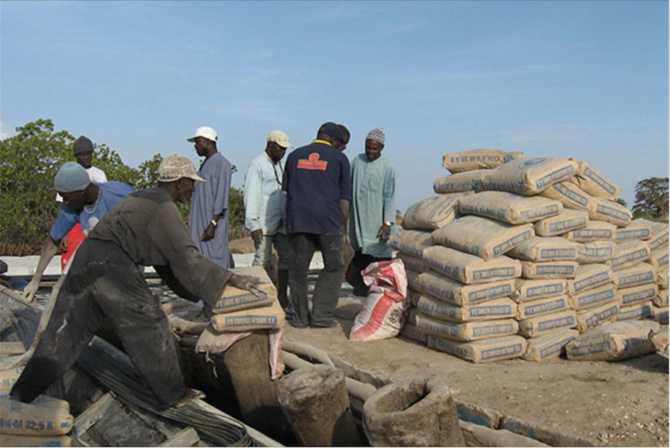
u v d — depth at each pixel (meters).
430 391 3.10
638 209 23.86
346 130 6.96
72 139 15.32
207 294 3.67
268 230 6.36
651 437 3.00
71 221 5.47
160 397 3.65
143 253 3.60
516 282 4.54
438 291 4.59
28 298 5.87
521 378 4.00
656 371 3.98
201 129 6.48
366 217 6.19
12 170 14.30
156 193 3.68
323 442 3.38
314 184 5.39
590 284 4.74
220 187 6.29
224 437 3.43
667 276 5.42
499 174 5.00
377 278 5.28
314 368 3.57
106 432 3.93
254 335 4.07
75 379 4.56
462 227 4.77
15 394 3.63
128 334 3.59
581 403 3.46
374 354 4.70
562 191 4.75
